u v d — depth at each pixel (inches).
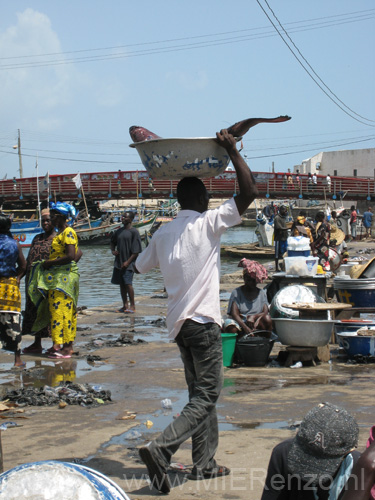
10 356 345.4
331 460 105.5
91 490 89.8
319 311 313.3
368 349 320.5
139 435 204.5
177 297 164.1
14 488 90.4
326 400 244.8
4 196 2417.6
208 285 163.2
